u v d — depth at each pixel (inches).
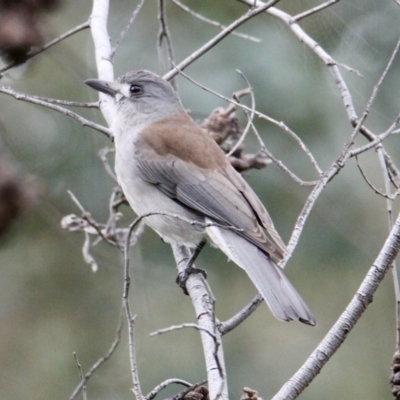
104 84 410.0
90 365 507.2
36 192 446.6
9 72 466.3
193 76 487.5
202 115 479.8
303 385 275.4
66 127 508.1
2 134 480.4
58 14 500.1
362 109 495.5
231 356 519.8
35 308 531.2
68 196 503.8
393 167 348.5
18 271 536.1
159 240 506.0
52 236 526.9
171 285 505.0
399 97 495.2
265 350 523.8
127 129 406.6
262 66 482.9
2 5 388.8
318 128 486.9
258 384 511.2
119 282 526.0
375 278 289.6
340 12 490.3
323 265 514.9
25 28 386.3
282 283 327.0
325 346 281.0
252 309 318.7
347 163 507.5
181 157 389.1
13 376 513.7
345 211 511.2
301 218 324.8
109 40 416.5
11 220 423.8
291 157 493.0
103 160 426.9
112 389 484.7
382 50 491.5
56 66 506.6
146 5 522.9
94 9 420.5
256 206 377.4
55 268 532.7
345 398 514.0
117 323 513.7
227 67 485.4
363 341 532.7
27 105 506.0
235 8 499.2
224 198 376.5
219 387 251.4
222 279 512.4
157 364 485.4
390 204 321.7
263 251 350.3
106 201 503.5
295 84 482.3
